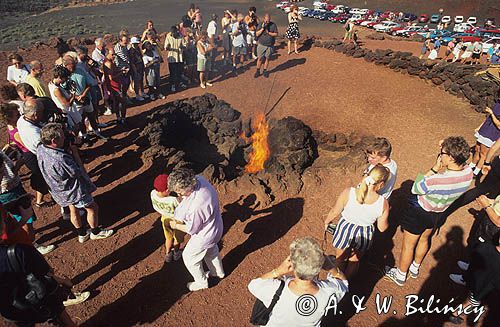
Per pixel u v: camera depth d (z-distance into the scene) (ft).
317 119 31.19
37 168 17.85
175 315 14.58
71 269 16.51
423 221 13.62
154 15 142.51
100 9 162.91
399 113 31.24
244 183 21.16
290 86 37.32
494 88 30.07
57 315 11.85
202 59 34.81
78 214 17.02
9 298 10.25
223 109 30.78
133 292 15.49
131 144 25.98
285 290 9.20
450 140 12.42
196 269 14.65
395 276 15.85
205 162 27.25
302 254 8.55
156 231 18.70
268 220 19.40
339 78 38.70
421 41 59.11
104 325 14.16
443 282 15.99
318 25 117.91
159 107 32.09
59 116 19.86
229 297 15.35
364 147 24.95
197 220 12.93
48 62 42.78
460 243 17.85
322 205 20.45
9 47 76.28
